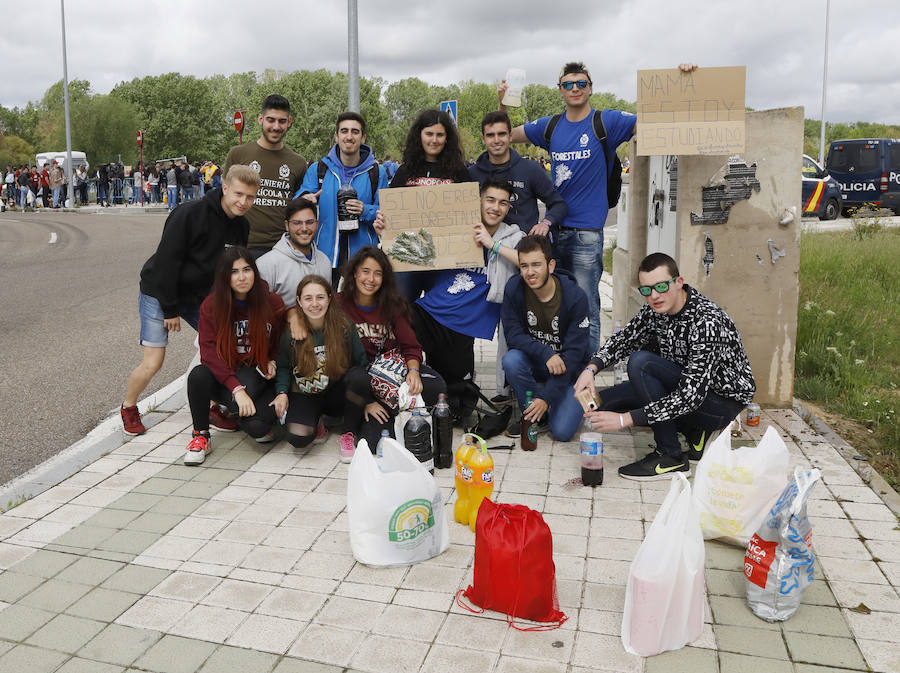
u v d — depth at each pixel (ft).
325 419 17.69
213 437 16.98
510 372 16.11
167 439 16.93
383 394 15.80
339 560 11.55
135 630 9.87
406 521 11.22
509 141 17.76
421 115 17.46
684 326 13.82
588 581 10.84
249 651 9.41
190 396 15.53
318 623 9.95
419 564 11.44
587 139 18.71
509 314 16.33
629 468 14.35
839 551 11.53
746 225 17.22
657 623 9.09
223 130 319.47
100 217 93.04
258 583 10.94
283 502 13.61
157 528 12.67
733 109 15.85
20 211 110.22
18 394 20.98
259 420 15.74
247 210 17.63
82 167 126.31
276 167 19.22
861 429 17.07
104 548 12.01
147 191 123.24
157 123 291.58
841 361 20.45
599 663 9.07
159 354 16.67
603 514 12.89
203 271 16.43
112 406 19.94
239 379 15.66
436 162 17.81
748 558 10.11
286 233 17.08
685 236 17.37
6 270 45.24
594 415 13.85
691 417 14.53
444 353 17.85
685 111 15.96
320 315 15.07
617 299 26.63
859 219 52.31
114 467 15.34
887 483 13.91
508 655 9.24
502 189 16.87
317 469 15.11
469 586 10.65
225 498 13.80
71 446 16.65
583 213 19.13
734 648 9.31
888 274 31.91
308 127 267.18
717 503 11.60
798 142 16.76
